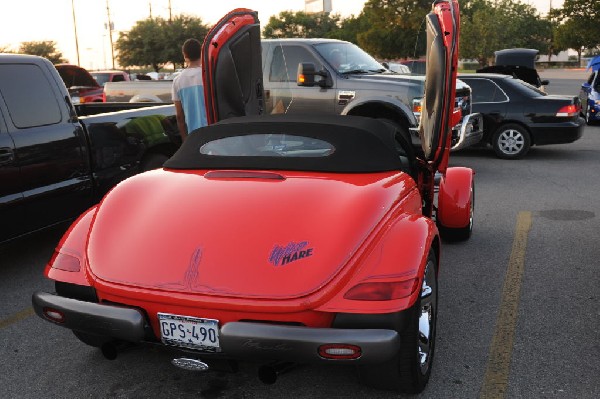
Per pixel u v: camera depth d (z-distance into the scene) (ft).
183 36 202.08
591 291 15.11
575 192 26.96
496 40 207.72
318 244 9.09
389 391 10.62
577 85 118.83
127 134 20.06
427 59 15.20
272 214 9.66
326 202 9.89
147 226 9.96
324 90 30.45
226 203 10.07
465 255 18.01
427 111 15.42
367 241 9.27
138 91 42.98
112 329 9.24
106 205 10.84
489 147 42.37
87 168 18.30
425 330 10.34
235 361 9.25
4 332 13.39
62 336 13.16
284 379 11.07
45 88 17.12
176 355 11.59
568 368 11.32
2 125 15.65
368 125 11.99
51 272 10.03
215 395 10.62
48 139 16.84
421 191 16.60
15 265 17.99
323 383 10.91
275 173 10.94
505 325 13.20
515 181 29.78
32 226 16.60
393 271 8.91
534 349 12.10
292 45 31.04
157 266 9.25
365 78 29.73
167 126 22.12
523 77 54.39
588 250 18.35
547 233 20.25
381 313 8.63
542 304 14.34
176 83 21.62
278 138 11.66
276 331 8.47
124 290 9.18
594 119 53.57
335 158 11.11
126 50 207.72
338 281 8.74
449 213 18.22
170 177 11.39
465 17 213.46
